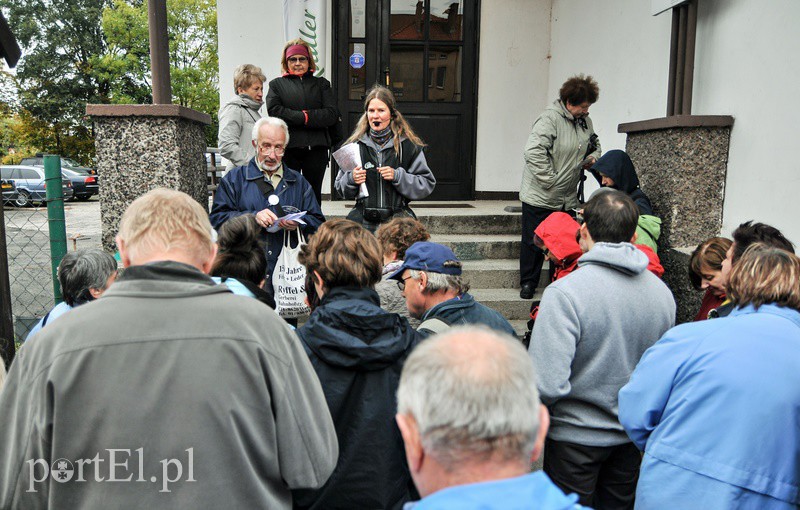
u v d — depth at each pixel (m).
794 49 3.14
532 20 6.47
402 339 1.63
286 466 1.33
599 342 1.90
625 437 1.97
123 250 1.37
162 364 1.21
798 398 1.47
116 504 1.20
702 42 3.96
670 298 2.00
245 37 6.21
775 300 1.59
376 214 3.39
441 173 6.62
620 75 5.05
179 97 37.47
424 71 6.45
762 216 3.39
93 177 21.25
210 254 1.43
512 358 0.87
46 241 9.07
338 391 1.59
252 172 3.19
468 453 0.82
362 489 1.59
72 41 37.06
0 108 34.88
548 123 4.04
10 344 2.57
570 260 2.85
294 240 3.16
